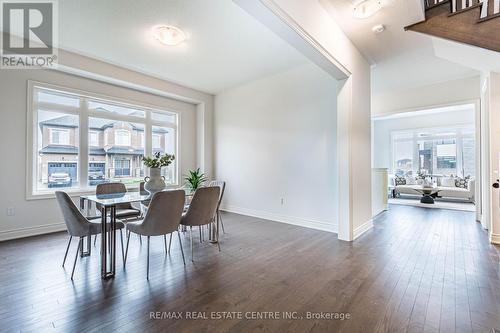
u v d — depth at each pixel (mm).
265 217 4766
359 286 2100
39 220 3717
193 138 5887
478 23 2379
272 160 4660
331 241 3344
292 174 4352
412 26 2729
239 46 3543
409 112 5199
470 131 7398
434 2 2613
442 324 1588
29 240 3377
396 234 3674
